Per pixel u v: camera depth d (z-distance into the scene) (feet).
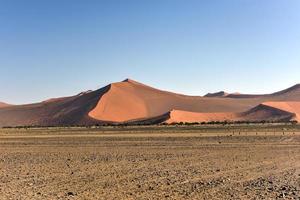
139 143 157.07
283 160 94.43
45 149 139.54
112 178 70.69
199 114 533.96
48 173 78.43
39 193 57.57
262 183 63.31
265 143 147.84
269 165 85.71
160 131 255.09
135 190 59.06
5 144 168.66
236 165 86.53
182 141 163.63
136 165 88.79
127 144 152.97
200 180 67.05
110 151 125.70
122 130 282.15
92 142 168.55
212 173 75.05
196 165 87.40
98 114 619.67
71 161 99.40
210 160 96.58
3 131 317.42
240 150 122.01
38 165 92.27
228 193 55.72
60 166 89.56
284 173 73.67
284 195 53.88
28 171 81.82
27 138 209.26
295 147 129.70
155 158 102.58
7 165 93.30
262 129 256.52
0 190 60.13
